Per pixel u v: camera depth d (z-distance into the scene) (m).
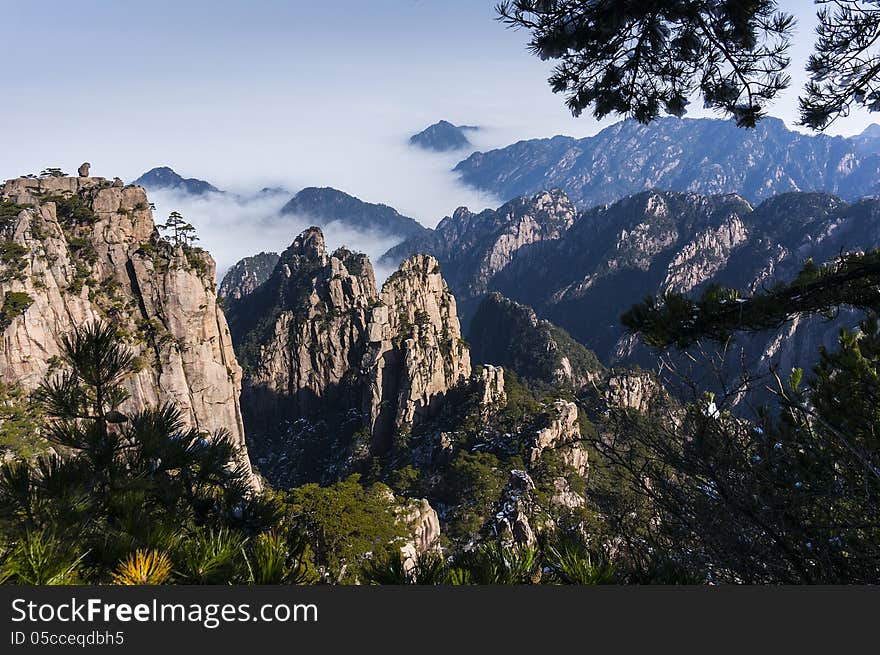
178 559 3.27
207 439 4.64
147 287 92.25
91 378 4.46
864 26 6.74
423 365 123.12
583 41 7.09
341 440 139.50
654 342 6.25
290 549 3.61
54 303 78.31
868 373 6.07
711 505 5.11
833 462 5.92
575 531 3.98
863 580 4.69
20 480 3.77
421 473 98.50
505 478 80.44
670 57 7.39
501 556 3.49
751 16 6.53
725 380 5.72
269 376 155.50
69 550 3.06
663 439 5.60
